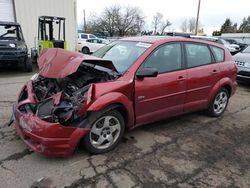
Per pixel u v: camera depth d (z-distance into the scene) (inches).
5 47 370.3
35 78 164.4
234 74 212.8
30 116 126.3
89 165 130.6
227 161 142.8
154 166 133.2
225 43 800.3
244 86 344.2
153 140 162.1
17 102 146.9
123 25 2237.9
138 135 167.8
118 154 142.6
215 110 208.8
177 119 200.7
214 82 195.2
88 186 115.4
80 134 127.2
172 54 168.1
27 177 119.4
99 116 133.1
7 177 118.9
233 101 265.3
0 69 420.2
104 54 176.1
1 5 528.7
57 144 121.9
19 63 393.7
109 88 135.3
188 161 140.2
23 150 141.3
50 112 124.2
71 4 611.5
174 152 148.8
